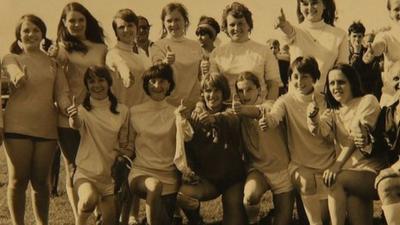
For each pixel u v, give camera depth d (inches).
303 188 186.4
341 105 187.6
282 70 265.0
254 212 187.5
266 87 208.5
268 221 205.2
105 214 189.3
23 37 195.2
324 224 191.2
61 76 198.5
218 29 239.9
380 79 240.4
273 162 191.5
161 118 191.3
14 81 188.9
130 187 188.9
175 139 190.7
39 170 197.0
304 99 189.5
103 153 188.7
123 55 205.5
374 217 210.5
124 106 193.9
